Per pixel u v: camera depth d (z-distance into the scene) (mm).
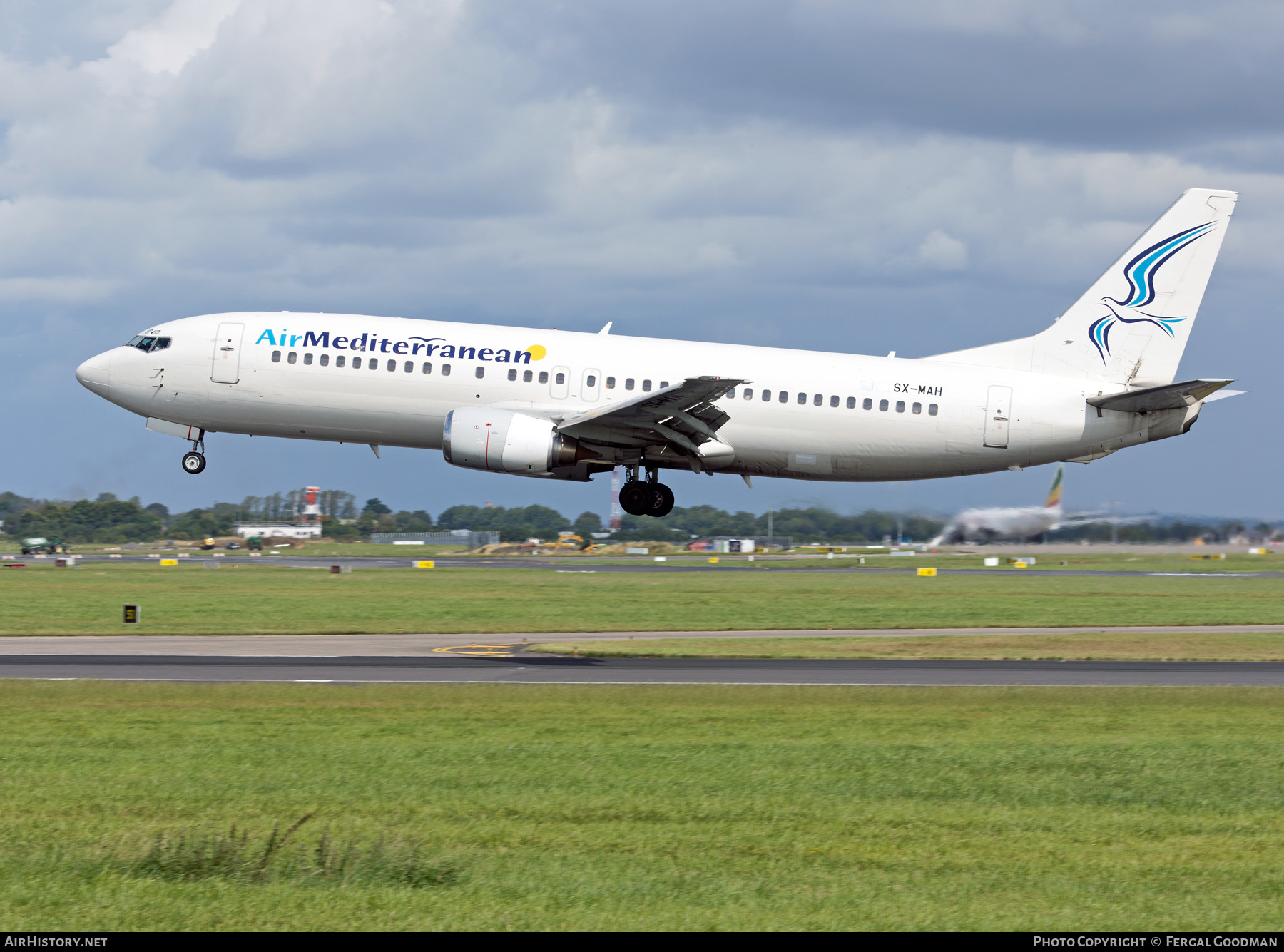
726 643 84250
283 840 34281
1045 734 52969
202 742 48438
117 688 61844
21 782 41875
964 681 68250
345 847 34188
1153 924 30047
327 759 45594
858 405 104938
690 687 64062
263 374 105375
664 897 31141
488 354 104500
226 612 102875
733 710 57750
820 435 105188
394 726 52375
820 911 30422
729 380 90812
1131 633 94625
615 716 55719
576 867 33469
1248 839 37594
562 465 102125
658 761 46062
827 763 46250
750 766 45500
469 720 54000
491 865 33562
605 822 37906
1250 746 50750
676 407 96438
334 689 62250
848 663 74938
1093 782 44125
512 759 46062
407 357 104625
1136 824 39125
